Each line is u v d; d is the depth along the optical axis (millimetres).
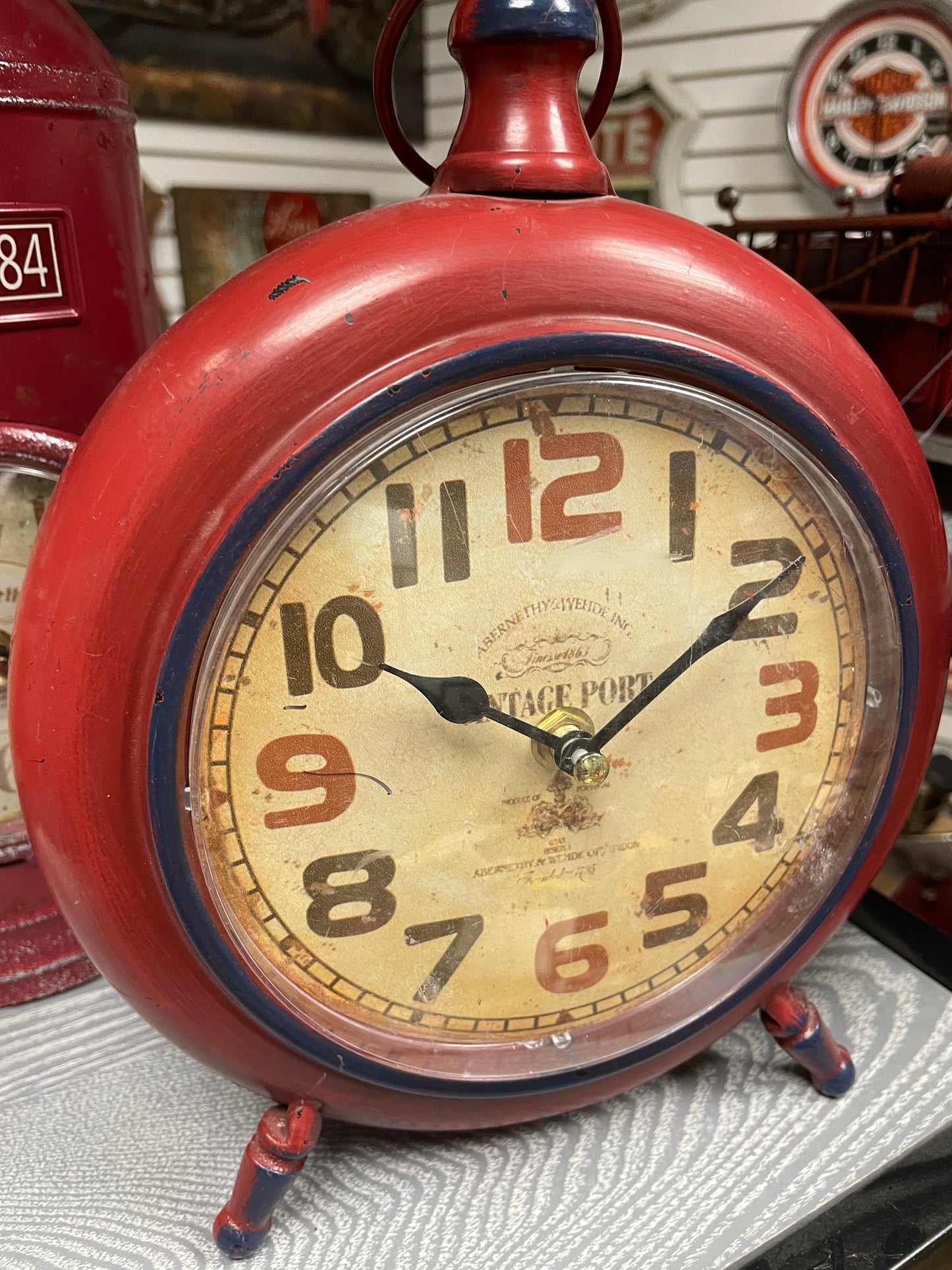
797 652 282
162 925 243
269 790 241
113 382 349
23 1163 310
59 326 328
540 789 269
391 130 285
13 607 353
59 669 232
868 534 268
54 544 235
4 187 305
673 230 251
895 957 389
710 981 308
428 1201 295
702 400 243
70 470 240
